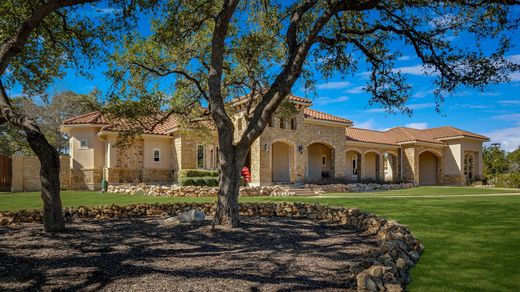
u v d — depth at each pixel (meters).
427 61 10.36
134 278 4.96
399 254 5.57
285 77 8.93
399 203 14.84
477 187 31.48
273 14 11.91
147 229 8.94
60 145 39.34
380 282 4.38
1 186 22.80
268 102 9.20
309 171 31.50
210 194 18.98
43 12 8.24
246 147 9.27
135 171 26.11
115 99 11.91
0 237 7.86
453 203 14.84
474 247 6.71
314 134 28.09
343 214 10.32
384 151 34.62
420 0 9.25
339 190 25.17
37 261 5.88
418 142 33.91
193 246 7.04
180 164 25.20
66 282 4.80
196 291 4.42
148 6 9.87
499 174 37.59
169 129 26.47
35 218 10.27
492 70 9.43
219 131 9.24
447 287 4.59
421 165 39.47
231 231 8.58
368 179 32.16
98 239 7.70
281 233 8.48
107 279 4.91
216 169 25.77
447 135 36.56
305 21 11.38
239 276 5.05
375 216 9.27
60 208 8.73
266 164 24.73
